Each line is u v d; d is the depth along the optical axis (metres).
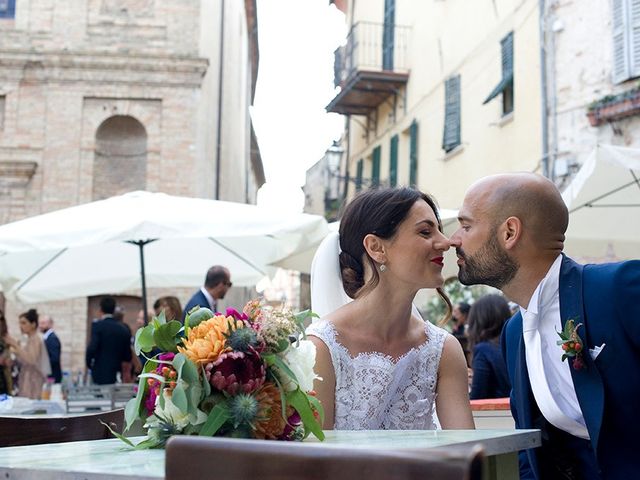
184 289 19.70
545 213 2.87
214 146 23.78
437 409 3.06
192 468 1.22
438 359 3.03
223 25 25.08
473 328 5.92
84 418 2.94
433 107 18.30
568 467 2.82
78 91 20.81
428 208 2.94
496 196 2.90
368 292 2.96
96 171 20.97
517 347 3.02
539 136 12.39
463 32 16.34
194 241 10.22
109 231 7.79
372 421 2.88
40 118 20.64
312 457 1.15
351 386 2.89
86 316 19.61
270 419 2.00
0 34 20.86
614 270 2.71
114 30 21.09
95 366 11.90
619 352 2.64
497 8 14.45
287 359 2.04
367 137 24.75
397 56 21.11
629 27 10.62
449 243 2.91
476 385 5.66
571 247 8.21
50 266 10.15
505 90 14.19
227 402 1.96
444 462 1.04
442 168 17.47
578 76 11.45
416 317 3.21
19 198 20.33
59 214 8.48
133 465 1.66
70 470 1.59
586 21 11.38
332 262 3.20
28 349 11.18
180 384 1.96
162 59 20.89
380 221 2.90
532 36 12.74
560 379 2.82
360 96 22.58
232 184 29.69
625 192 7.20
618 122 10.72
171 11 21.25
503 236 2.87
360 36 22.62
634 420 2.62
